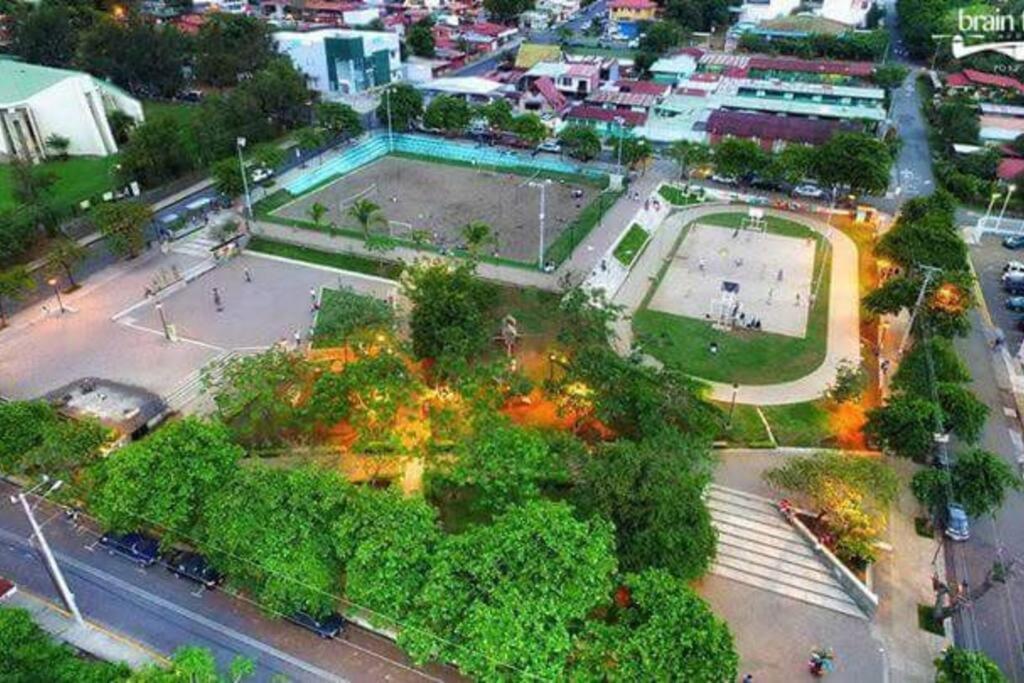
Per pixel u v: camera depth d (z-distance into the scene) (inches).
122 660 1931.6
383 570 1801.2
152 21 6697.8
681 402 2517.2
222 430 2231.8
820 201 4648.1
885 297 3107.8
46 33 6565.0
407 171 5137.8
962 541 2295.8
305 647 1980.8
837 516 2215.8
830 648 1972.2
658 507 2006.6
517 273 3727.9
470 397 2479.1
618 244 4018.2
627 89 6264.8
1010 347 3302.2
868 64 6742.1
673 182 4869.6
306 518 1919.3
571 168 5078.7
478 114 5383.9
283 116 5733.3
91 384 2832.2
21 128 4990.2
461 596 1744.6
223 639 2000.5
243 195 4584.2
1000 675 1689.2
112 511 2046.0
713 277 3784.5
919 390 2610.7
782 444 2659.9
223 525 1937.7
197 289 3654.0
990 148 5108.3
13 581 2159.2
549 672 1652.3
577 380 2608.3
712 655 1657.2
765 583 2155.5
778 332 3331.7
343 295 3083.2
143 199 4613.7
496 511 2149.4
